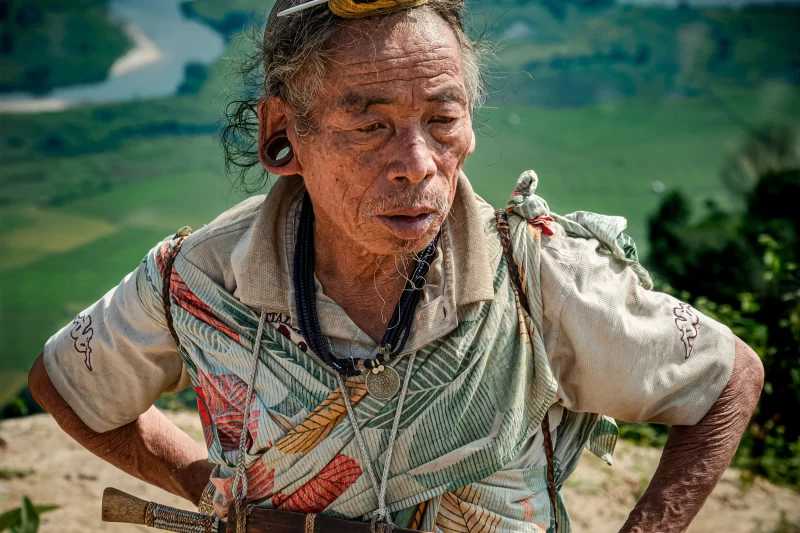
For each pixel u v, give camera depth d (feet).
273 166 6.03
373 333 5.98
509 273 5.97
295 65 5.59
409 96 5.34
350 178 5.49
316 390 5.82
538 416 5.95
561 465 6.35
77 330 6.85
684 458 6.01
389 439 5.68
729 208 42.70
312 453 5.74
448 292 5.76
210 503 6.57
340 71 5.41
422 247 5.62
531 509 5.98
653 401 5.91
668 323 5.94
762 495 13.17
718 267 23.80
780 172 30.78
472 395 5.73
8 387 28.14
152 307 6.54
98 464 12.56
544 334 5.97
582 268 5.94
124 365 6.77
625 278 6.01
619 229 6.11
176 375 6.93
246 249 6.06
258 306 6.00
